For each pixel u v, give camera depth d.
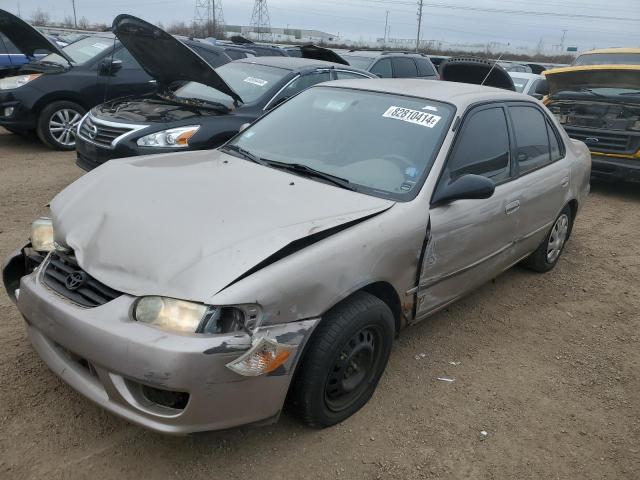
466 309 4.49
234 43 15.84
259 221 2.69
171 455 2.67
